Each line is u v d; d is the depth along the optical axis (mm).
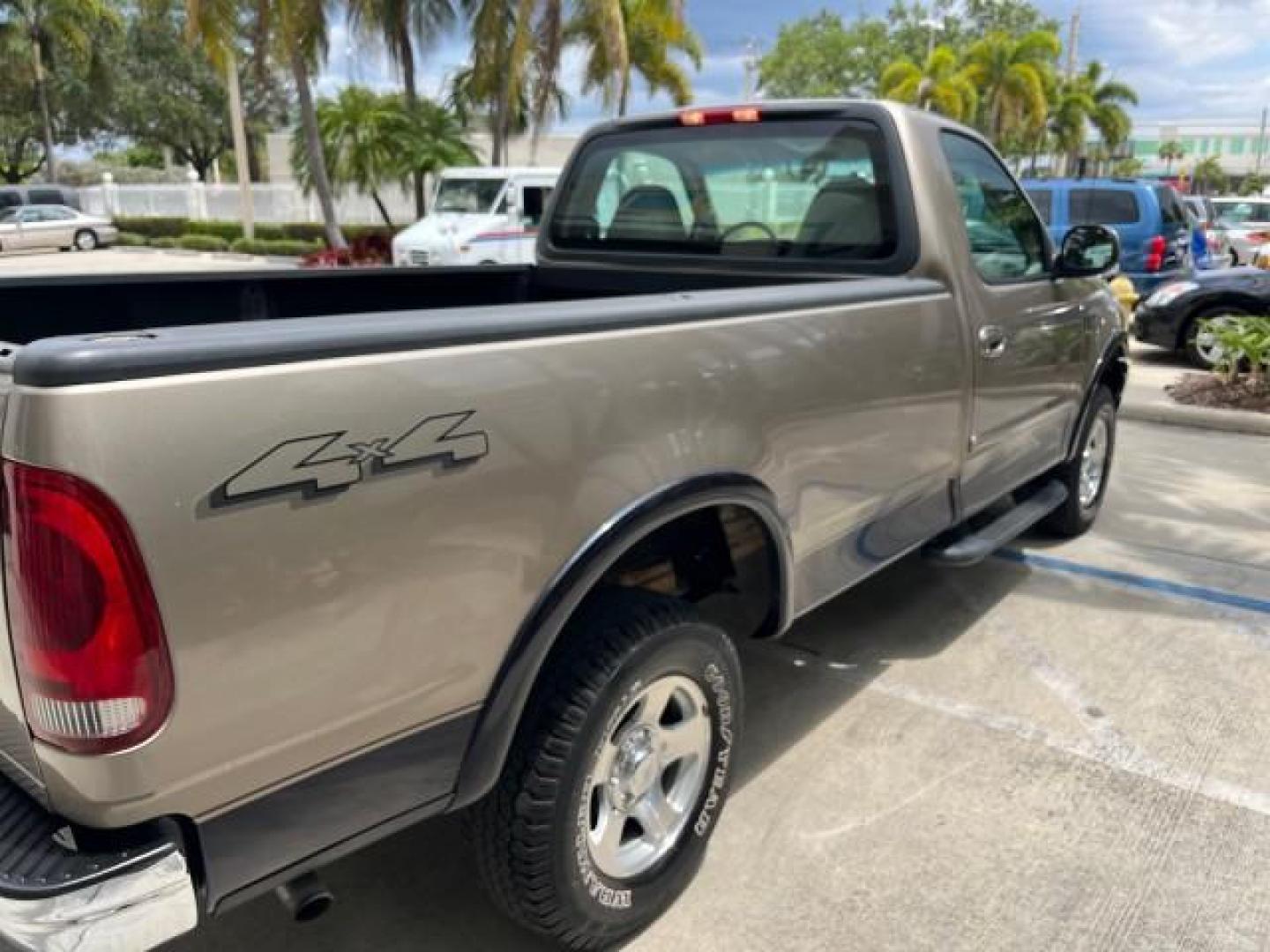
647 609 2348
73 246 30703
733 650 2607
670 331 2307
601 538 2146
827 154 3656
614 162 4297
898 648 4168
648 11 21797
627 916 2453
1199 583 4863
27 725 1625
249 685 1667
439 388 1825
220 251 29625
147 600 1530
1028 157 50938
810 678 3904
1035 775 3258
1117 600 4652
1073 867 2816
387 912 2652
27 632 1552
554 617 2084
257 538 1623
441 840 2947
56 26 35875
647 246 4246
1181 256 13852
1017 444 4234
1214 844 2918
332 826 1865
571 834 2238
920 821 3020
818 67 47938
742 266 3906
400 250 17312
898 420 3203
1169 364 10891
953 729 3535
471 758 2043
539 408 1996
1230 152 85438
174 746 1610
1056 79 45438
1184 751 3402
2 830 1651
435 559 1862
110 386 1472
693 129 4008
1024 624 4395
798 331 2701
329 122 23391
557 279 4473
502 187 17500
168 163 51219
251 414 1592
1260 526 5715
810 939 2549
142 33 40375
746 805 3092
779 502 2697
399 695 1880
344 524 1720
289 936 2574
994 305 3746
